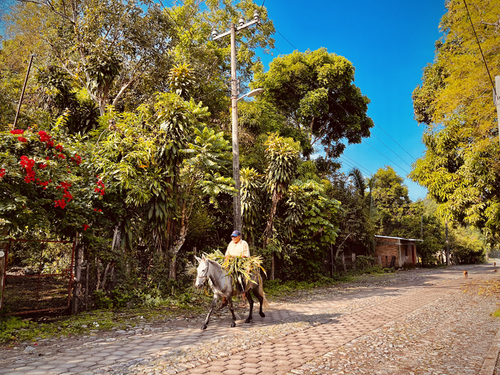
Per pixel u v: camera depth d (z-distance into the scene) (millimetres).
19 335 6285
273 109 23547
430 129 18938
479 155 15266
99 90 13734
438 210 18469
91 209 8531
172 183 11406
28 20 18000
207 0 25469
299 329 7125
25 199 6508
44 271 10008
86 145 10047
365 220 26641
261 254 15234
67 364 4633
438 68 19844
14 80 16469
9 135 7039
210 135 12078
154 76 16344
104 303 9203
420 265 42594
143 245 11719
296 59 27938
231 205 15570
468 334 6797
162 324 7789
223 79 23828
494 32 11320
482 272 29672
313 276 19484
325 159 33625
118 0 14656
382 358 5102
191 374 4270
